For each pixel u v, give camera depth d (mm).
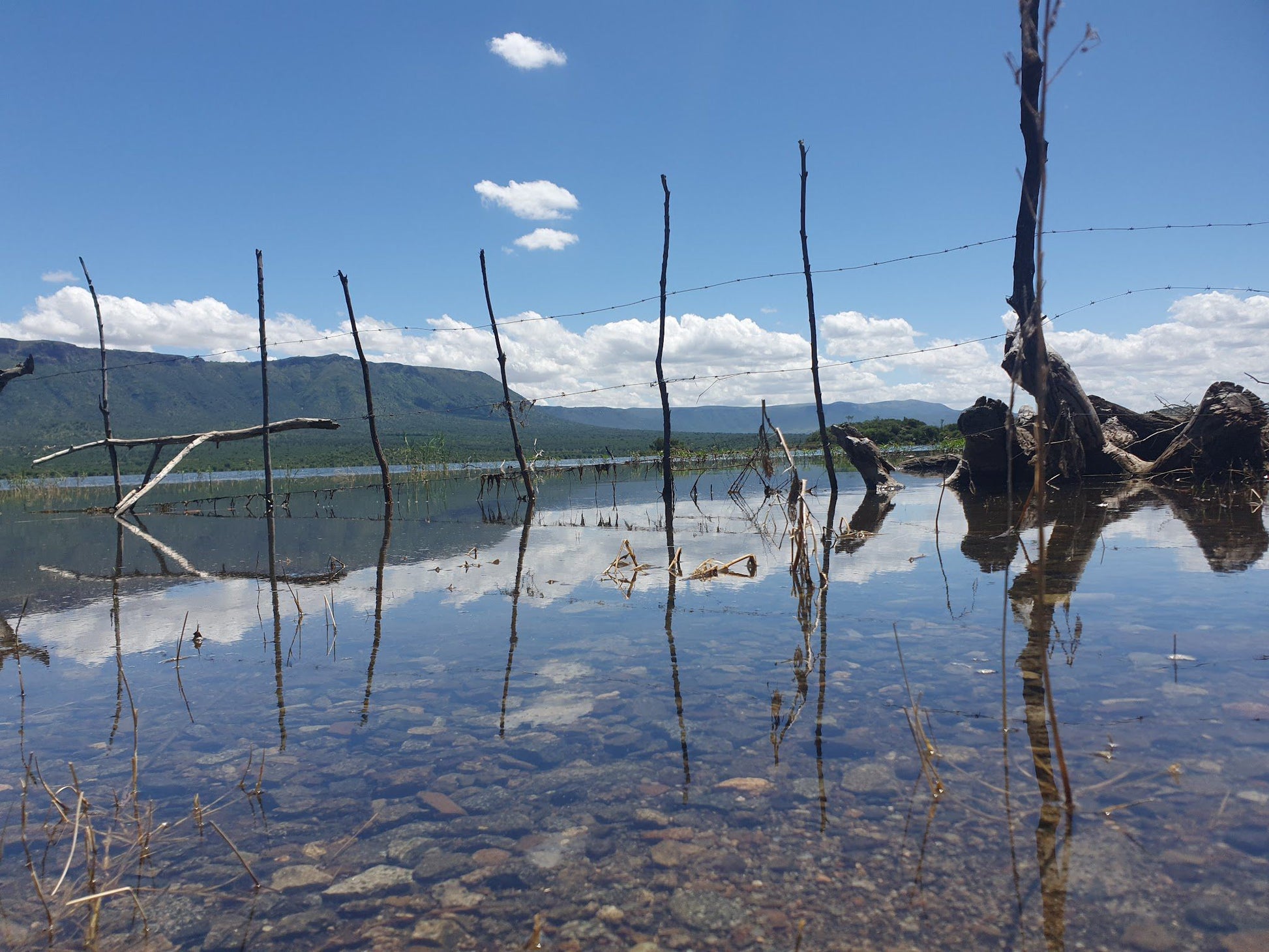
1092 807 2777
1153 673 4086
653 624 5750
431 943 2273
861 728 3600
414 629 5887
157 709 4309
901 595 6305
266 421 17406
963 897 2320
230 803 3197
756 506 14938
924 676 4254
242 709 4270
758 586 7031
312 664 5062
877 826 2748
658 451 36750
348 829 2965
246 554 10375
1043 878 2385
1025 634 4965
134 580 8477
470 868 2662
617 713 3979
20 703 4461
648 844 2738
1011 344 14820
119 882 2660
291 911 2463
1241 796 2775
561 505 16750
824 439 15445
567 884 2537
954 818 2764
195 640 5793
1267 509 10523
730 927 2254
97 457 67125
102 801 3240
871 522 11453
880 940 2150
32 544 11984
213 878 2668
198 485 29672
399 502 19172
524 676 4645
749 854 2633
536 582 7660
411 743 3727
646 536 10906
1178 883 2322
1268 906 2189
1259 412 14438
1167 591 5887
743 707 3945
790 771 3205
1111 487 14859
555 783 3244
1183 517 10125
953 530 10070
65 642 5848
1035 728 3475
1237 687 3822
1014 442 15055
